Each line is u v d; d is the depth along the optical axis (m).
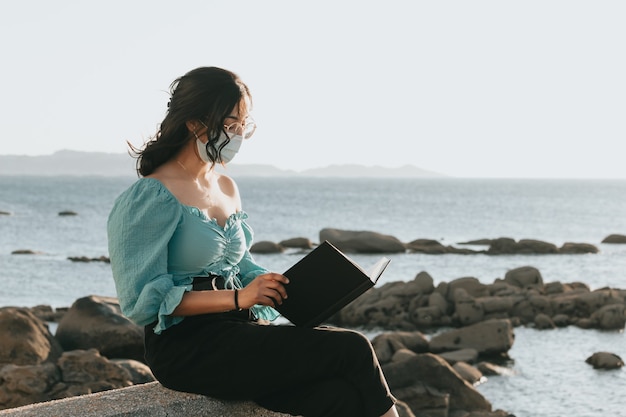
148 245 3.34
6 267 39.28
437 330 22.61
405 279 34.81
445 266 39.44
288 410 3.39
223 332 3.39
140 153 3.53
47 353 13.24
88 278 35.78
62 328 14.89
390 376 12.98
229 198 3.73
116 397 3.41
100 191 179.62
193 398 3.41
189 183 3.52
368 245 45.47
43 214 89.75
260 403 3.43
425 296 23.69
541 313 23.42
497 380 16.56
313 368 3.30
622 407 14.49
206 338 3.39
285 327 3.38
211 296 3.32
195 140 3.50
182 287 3.30
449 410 12.87
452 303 23.69
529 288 26.58
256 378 3.34
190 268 3.46
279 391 3.39
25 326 13.33
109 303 15.45
